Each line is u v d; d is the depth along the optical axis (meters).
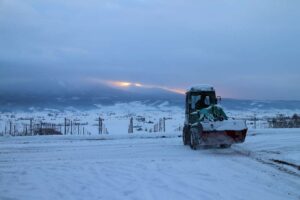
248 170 11.48
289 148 16.86
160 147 17.81
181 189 9.05
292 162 12.80
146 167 12.14
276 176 10.56
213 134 15.60
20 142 20.80
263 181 9.90
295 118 38.72
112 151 16.48
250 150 16.41
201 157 14.41
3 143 20.33
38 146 18.67
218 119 16.72
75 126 37.47
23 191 9.20
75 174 11.19
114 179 10.35
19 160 14.24
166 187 9.28
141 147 17.84
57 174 11.24
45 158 14.68
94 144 19.23
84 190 9.19
